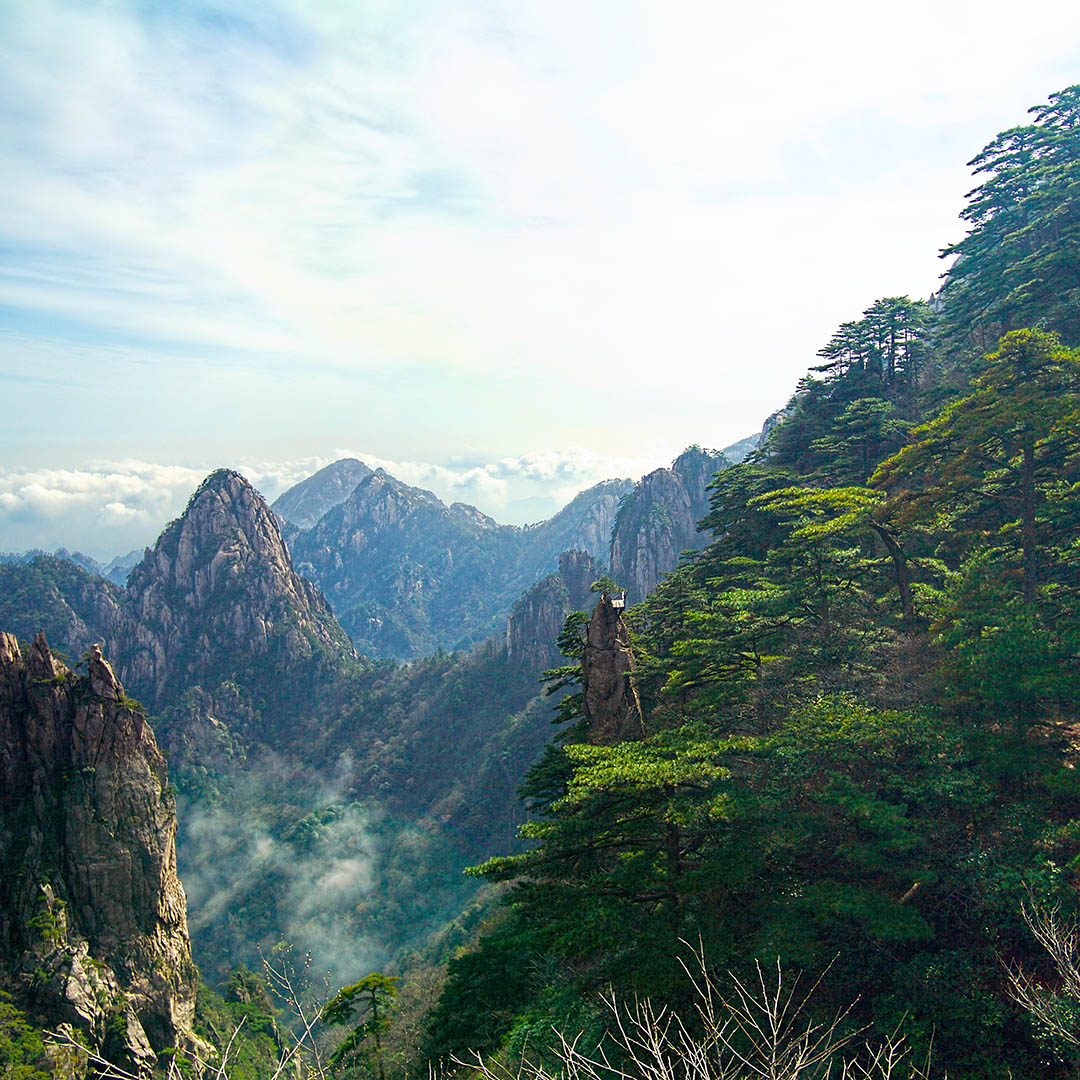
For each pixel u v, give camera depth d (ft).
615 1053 62.49
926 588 122.11
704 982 62.08
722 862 67.92
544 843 84.84
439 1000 93.81
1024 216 243.40
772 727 91.50
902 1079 57.36
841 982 67.26
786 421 245.04
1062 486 120.06
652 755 76.79
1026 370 110.42
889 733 75.77
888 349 261.44
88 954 214.48
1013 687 79.41
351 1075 103.40
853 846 69.00
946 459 123.44
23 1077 171.53
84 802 232.73
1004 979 61.82
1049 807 75.87
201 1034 225.97
